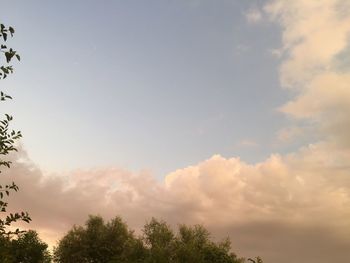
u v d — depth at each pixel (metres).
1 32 6.47
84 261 63.75
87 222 67.56
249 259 17.55
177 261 47.12
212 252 49.03
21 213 7.40
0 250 7.18
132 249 52.75
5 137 7.38
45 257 58.56
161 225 53.84
